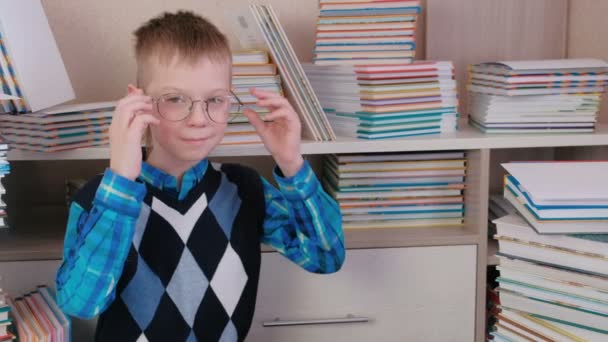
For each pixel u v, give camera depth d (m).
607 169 1.17
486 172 1.47
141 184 0.94
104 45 1.76
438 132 1.56
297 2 1.80
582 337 1.00
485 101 1.57
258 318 1.45
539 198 1.02
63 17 1.73
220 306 1.07
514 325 1.10
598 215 1.02
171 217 1.05
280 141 1.09
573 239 1.01
